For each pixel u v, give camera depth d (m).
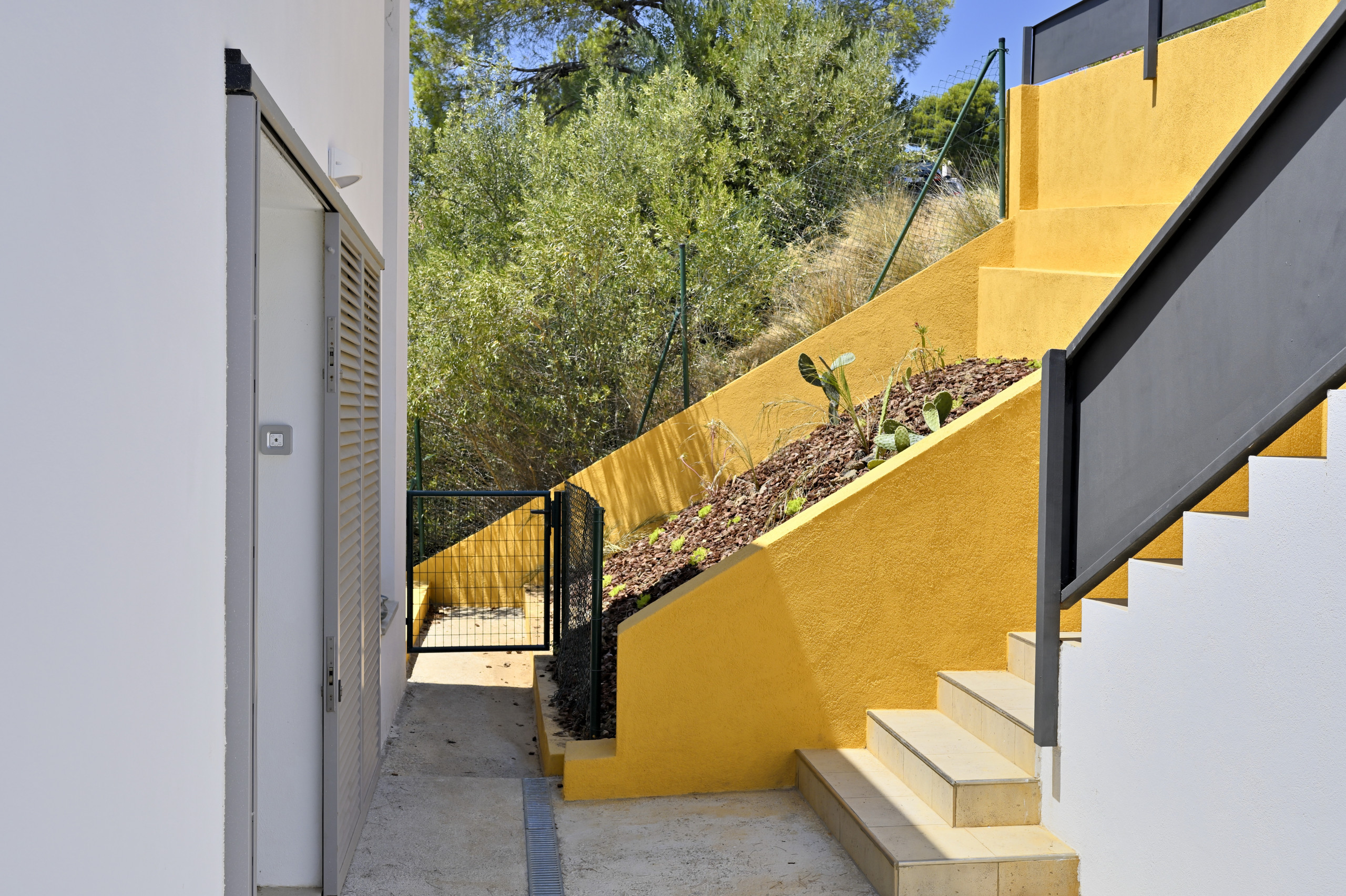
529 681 6.61
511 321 10.59
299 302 3.58
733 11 15.77
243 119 2.30
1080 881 3.54
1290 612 2.61
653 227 12.26
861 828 3.76
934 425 5.61
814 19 15.09
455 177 14.44
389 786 4.66
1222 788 2.85
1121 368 3.43
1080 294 6.00
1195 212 3.07
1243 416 2.86
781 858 3.87
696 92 14.08
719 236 11.62
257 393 2.44
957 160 10.93
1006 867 3.49
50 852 1.40
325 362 3.56
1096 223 6.46
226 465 2.34
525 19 17.75
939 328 7.47
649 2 17.73
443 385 10.57
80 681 1.49
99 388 1.55
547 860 3.85
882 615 4.55
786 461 7.02
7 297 1.28
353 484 3.96
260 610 3.53
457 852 3.93
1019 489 4.58
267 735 3.54
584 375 10.80
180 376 1.94
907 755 4.12
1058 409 3.73
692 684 4.48
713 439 7.89
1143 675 3.22
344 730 3.70
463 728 5.63
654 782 4.48
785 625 4.52
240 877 2.41
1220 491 4.23
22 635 1.32
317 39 3.35
